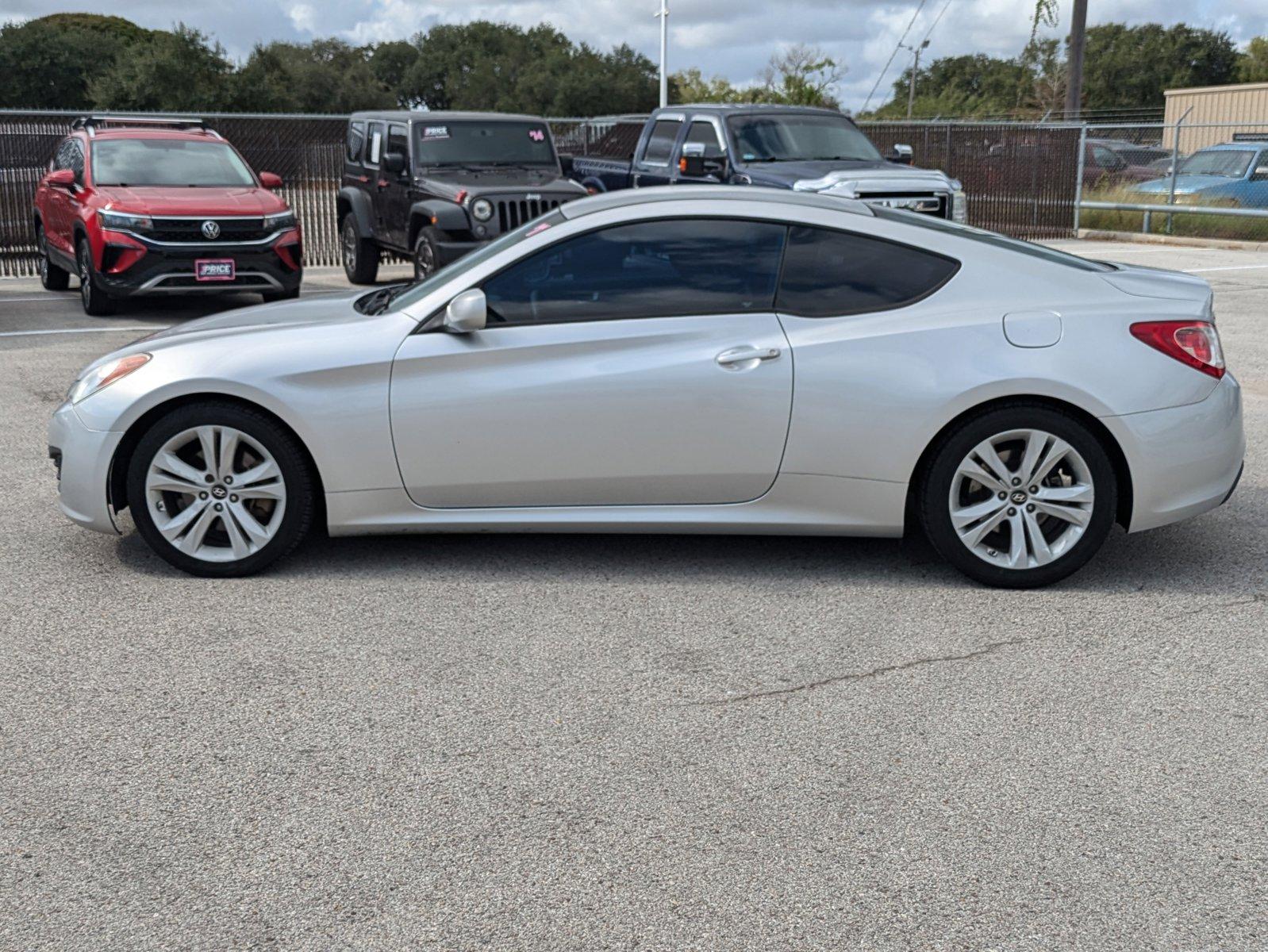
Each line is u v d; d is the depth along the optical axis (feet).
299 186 60.75
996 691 13.17
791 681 13.44
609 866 9.89
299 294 44.04
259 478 16.39
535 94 256.52
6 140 56.75
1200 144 91.50
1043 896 9.49
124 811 10.73
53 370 32.04
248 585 16.40
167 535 16.49
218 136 46.60
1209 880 9.71
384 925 9.15
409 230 45.24
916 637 14.66
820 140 45.55
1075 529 15.98
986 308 15.93
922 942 8.94
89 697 13.01
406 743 11.98
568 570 16.97
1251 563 17.30
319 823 10.53
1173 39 191.11
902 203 42.29
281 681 13.39
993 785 11.19
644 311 16.19
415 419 16.14
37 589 16.19
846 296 16.16
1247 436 24.84
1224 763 11.59
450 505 16.51
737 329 16.03
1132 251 66.85
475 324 15.74
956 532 16.08
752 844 10.21
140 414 16.25
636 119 69.31
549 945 8.92
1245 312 42.11
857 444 15.89
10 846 10.17
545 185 43.65
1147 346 15.74
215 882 9.68
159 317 42.06
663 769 11.48
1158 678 13.52
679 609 15.55
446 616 15.29
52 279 49.32
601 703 12.89
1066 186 76.13
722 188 17.10
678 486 16.29
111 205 40.32
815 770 11.45
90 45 209.15
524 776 11.35
